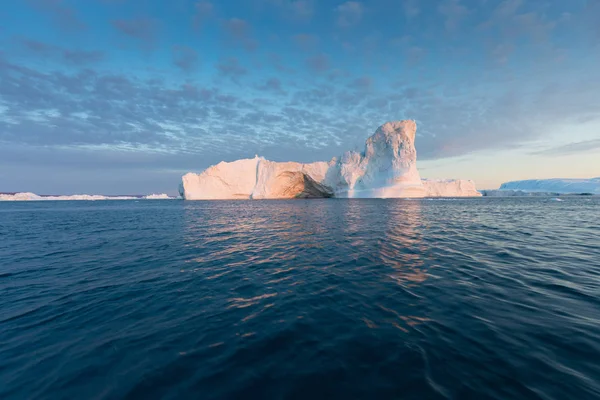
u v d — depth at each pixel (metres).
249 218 17.31
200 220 16.58
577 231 10.34
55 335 3.18
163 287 4.77
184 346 2.92
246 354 2.75
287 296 4.26
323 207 27.00
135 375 2.47
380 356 2.64
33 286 4.87
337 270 5.59
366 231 10.84
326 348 2.81
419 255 6.64
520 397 2.05
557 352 2.56
